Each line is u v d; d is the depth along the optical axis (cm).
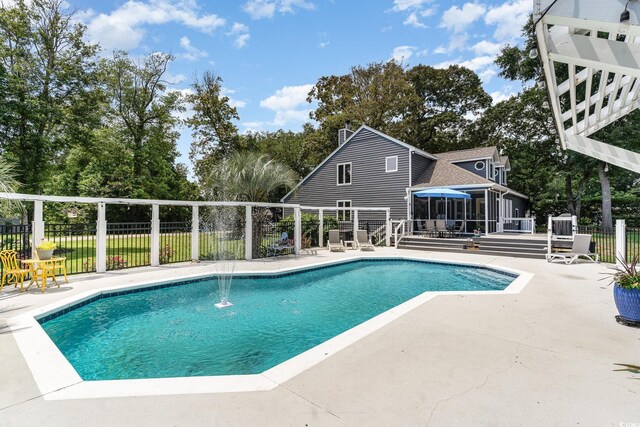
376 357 364
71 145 1527
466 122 3319
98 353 462
